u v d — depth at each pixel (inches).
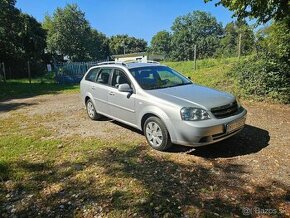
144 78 257.1
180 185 172.1
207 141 202.8
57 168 202.2
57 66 976.9
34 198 165.5
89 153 226.7
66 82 910.4
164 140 218.2
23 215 150.6
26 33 1780.3
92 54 3056.1
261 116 324.2
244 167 193.6
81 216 147.1
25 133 294.2
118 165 202.1
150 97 229.3
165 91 236.1
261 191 163.6
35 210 154.3
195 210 147.4
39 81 989.2
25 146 250.4
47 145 250.1
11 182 184.4
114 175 187.3
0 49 1365.7
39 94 620.1
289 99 381.1
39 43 1907.0
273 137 250.5
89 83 321.1
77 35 2847.0
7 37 1408.7
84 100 337.4
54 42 2748.5
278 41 386.6
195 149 226.4
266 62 406.9
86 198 162.6
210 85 500.7
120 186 173.3
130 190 168.4
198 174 185.3
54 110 411.2
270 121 302.4
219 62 826.2
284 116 323.0
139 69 268.5
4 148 247.3
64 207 155.5
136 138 258.5
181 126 204.1
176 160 207.5
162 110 216.2
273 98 392.2
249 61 470.0
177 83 263.4
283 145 231.3
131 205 153.7
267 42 411.2
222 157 210.7
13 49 1449.3
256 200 155.2
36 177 189.6
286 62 388.2
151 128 229.5
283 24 371.2
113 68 286.8
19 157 225.0
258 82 409.7
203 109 204.8
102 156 219.3
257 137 251.3
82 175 189.2
